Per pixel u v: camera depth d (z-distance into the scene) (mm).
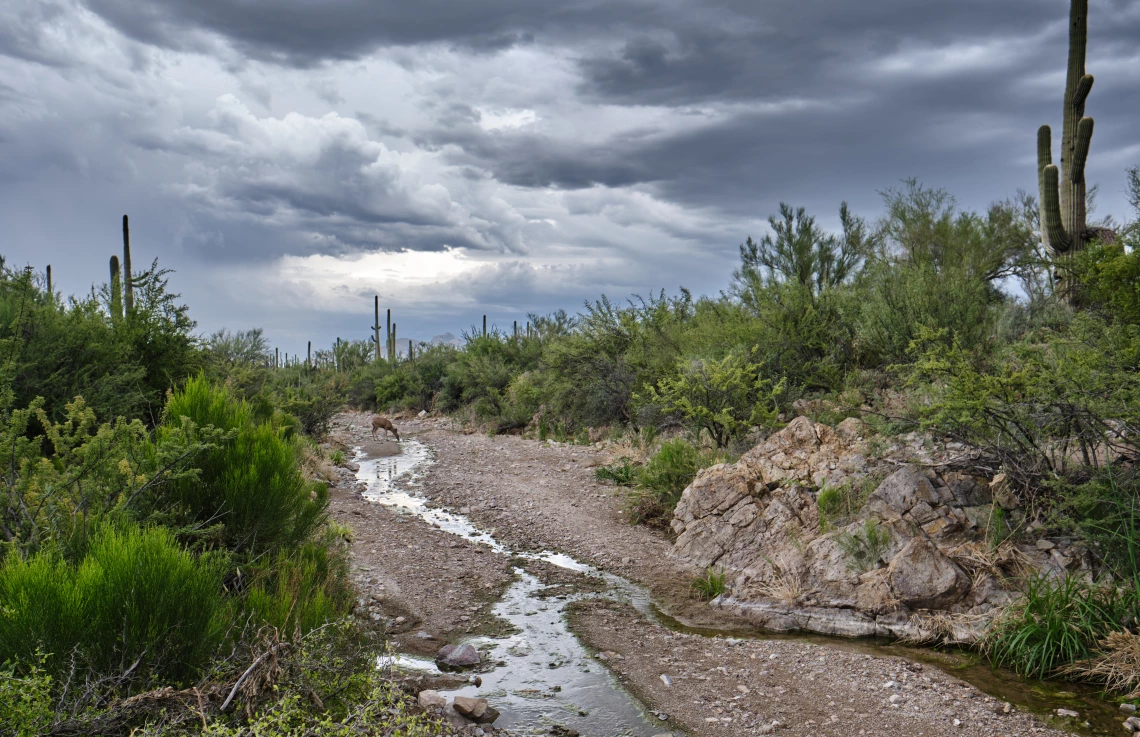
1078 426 6660
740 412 11938
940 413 7121
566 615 6590
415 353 37219
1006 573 6273
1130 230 7102
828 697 4926
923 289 11555
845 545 6844
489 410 23406
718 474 8852
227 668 3590
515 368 26438
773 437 9688
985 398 6797
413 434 22578
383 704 3779
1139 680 4891
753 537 7891
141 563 3768
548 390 20625
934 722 4547
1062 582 5953
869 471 8039
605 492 11539
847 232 18234
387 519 9930
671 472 10008
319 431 19156
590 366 18422
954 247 15664
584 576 7836
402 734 3666
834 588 6562
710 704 4832
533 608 6770
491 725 4426
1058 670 5195
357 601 6230
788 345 13430
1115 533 5848
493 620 6438
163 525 4930
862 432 8922
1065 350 6941
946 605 6117
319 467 13219
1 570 3770
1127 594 5539
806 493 8133
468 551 8602
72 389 8992
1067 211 13195
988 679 5188
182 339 11695
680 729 4477
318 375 36188
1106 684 4988
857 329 12516
